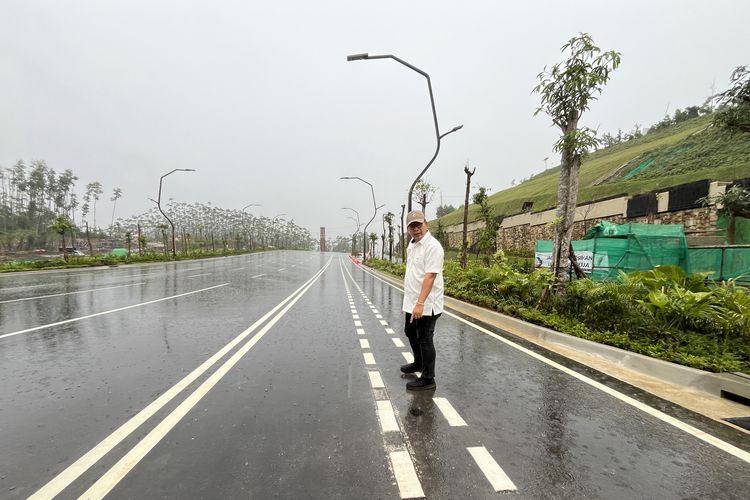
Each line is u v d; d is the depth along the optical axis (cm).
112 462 255
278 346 591
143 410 342
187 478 237
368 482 234
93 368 466
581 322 662
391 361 511
